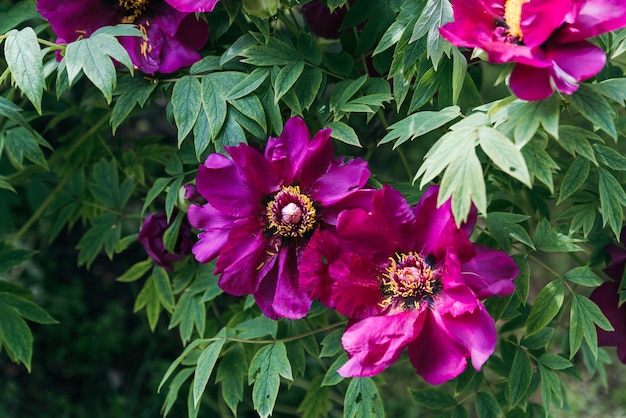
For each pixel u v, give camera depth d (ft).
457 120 3.83
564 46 3.22
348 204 3.55
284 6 3.71
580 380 4.25
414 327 3.38
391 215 3.47
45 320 4.11
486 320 3.33
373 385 3.72
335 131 3.71
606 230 4.10
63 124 6.15
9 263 4.24
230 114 3.73
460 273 3.35
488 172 4.00
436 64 3.49
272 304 3.60
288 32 4.40
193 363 4.11
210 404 6.08
